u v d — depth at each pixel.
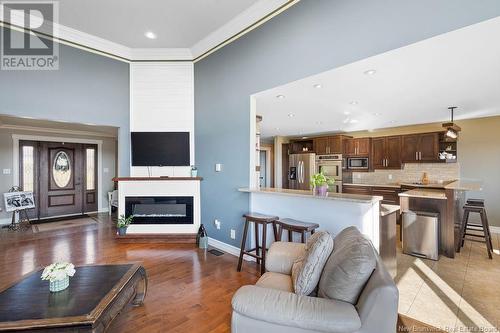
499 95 3.47
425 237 3.40
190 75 4.27
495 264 3.20
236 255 3.49
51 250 3.67
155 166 4.29
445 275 2.87
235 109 3.50
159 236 4.06
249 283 2.65
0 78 3.29
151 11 3.21
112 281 1.89
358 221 2.46
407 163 6.07
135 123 4.30
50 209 6.05
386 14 2.03
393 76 2.67
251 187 3.33
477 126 5.14
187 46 4.12
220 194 3.78
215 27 3.56
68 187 6.31
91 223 5.45
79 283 1.85
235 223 3.55
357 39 2.21
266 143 8.66
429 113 4.70
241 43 3.38
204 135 4.05
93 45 3.95
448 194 3.45
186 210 4.12
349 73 2.51
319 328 1.18
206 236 3.81
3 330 1.36
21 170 5.62
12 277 2.79
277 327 1.26
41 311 1.49
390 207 2.84
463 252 3.66
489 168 5.00
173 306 2.22
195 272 2.92
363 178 6.87
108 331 1.88
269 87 3.01
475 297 2.38
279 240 2.75
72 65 3.78
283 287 1.69
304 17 2.62
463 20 1.69
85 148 6.59
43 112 3.57
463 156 5.31
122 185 4.14
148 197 4.14
